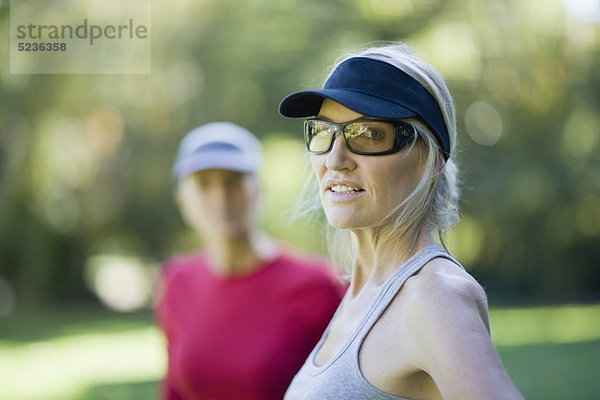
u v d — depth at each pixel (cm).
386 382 160
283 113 194
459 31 1294
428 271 163
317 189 220
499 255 1659
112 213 1627
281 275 320
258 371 307
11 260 1619
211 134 362
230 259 324
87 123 1545
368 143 177
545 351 1103
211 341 316
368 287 187
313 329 316
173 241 1712
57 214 1596
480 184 1490
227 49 1438
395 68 178
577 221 1614
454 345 144
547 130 1501
